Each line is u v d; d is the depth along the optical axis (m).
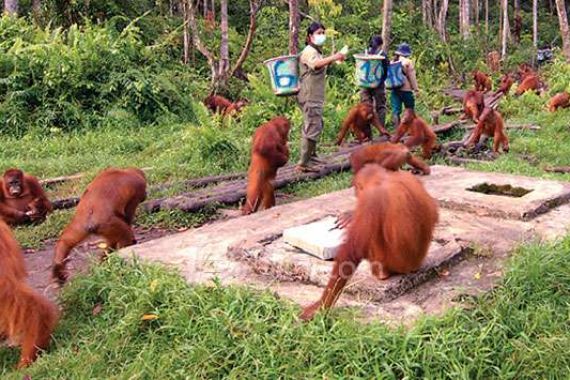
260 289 5.34
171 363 4.65
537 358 4.43
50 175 12.06
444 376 4.20
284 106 15.51
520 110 18.55
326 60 10.23
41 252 8.29
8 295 5.00
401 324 4.52
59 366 4.96
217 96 18.69
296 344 4.52
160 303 5.28
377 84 13.87
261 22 27.09
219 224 7.21
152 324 5.14
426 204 4.85
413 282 5.25
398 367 4.23
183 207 9.41
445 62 29.64
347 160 11.73
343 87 19.11
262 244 6.18
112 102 16.73
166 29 26.14
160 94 17.25
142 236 8.84
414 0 41.34
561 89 21.55
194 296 5.20
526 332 4.70
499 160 12.00
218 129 13.45
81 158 13.09
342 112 14.98
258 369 4.40
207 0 33.91
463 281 5.36
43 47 16.66
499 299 4.93
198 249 6.45
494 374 4.34
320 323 4.59
